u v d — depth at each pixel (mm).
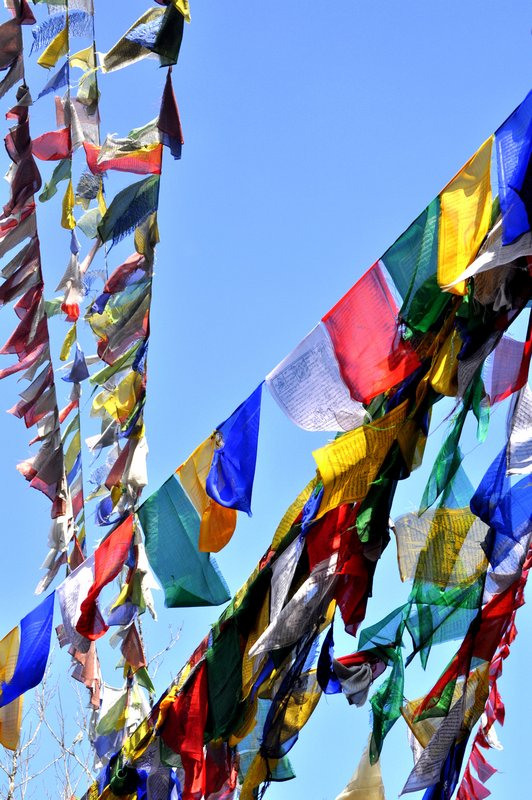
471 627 4500
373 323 4289
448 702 4512
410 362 4258
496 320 4164
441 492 4367
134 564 5410
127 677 6031
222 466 4555
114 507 5793
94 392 5805
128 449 5680
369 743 4742
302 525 4352
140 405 5648
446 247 4125
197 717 4766
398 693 4645
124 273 5387
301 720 4805
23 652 5102
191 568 4805
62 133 5371
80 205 5594
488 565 4621
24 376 5980
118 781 5145
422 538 4715
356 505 4367
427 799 4477
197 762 4734
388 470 4246
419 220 4215
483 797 5633
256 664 4715
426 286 4191
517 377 4410
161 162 5207
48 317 5828
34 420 6066
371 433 4270
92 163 5281
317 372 4355
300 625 4340
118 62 5020
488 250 3932
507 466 4320
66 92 5332
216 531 4750
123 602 5359
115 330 5504
